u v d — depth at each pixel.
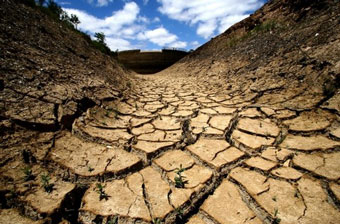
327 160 2.02
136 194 1.64
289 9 8.69
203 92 5.49
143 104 4.10
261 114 3.28
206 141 2.55
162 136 2.62
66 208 1.47
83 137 2.32
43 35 4.65
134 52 20.72
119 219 1.42
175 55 21.41
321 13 6.12
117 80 5.57
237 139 2.53
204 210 1.55
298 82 3.80
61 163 1.83
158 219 1.42
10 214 1.33
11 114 2.06
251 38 9.40
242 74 5.89
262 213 1.49
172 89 6.19
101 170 1.83
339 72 3.16
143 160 2.13
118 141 2.38
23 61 3.03
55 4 7.60
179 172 1.77
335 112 2.73
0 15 3.88
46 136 2.09
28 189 1.50
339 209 1.49
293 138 2.51
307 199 1.58
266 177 1.86
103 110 3.17
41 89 2.65
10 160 1.68
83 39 7.41
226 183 1.83
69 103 2.68
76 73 3.88
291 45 5.27
